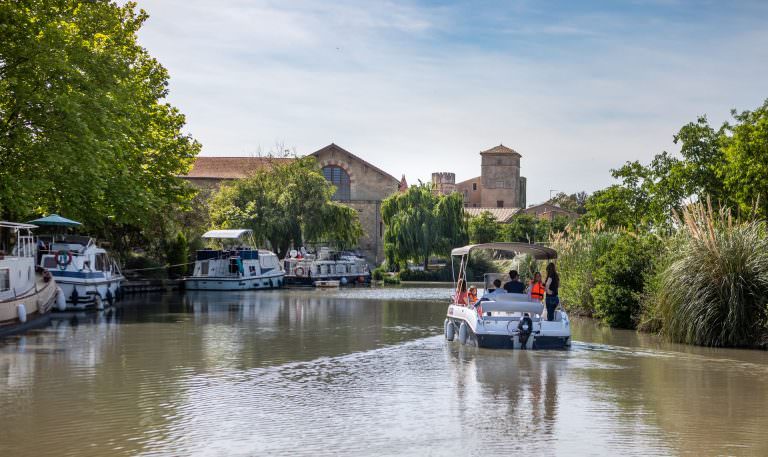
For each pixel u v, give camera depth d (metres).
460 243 74.94
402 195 75.31
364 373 17.02
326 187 71.88
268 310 37.06
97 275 36.41
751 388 15.05
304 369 17.64
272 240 68.62
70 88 30.73
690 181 38.38
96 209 38.16
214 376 16.64
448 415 12.62
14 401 13.83
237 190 69.81
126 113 35.00
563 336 20.84
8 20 29.33
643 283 26.56
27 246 33.50
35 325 28.03
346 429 11.66
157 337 24.45
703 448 10.59
